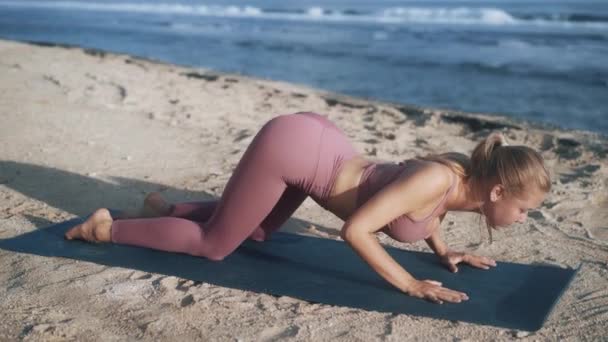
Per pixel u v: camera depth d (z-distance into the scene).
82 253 3.79
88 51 15.01
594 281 3.64
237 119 7.79
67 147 6.05
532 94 13.37
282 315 3.12
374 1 106.31
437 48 23.30
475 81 15.20
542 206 5.11
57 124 6.78
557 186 5.61
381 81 15.25
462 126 8.40
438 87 14.34
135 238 3.85
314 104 9.47
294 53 21.23
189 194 5.03
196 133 6.88
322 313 3.15
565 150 7.11
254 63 18.47
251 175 3.47
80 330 2.91
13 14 47.47
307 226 4.52
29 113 7.11
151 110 7.89
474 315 3.14
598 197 5.36
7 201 4.67
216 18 45.56
